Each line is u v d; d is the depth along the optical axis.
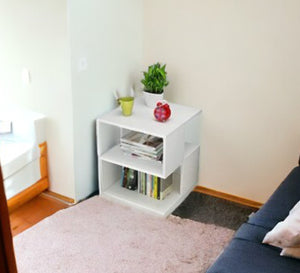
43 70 2.77
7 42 2.85
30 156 2.88
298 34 2.56
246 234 1.99
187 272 2.29
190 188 3.19
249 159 3.02
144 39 3.17
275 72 2.71
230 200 3.11
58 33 2.60
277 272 1.72
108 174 3.10
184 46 2.99
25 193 2.93
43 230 2.63
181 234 2.62
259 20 2.65
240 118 2.94
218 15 2.78
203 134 3.13
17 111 2.98
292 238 1.77
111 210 2.88
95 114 2.97
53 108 2.85
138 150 2.93
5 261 0.72
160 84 2.97
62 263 2.35
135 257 2.41
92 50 2.76
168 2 2.94
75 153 2.91
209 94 3.00
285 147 2.85
